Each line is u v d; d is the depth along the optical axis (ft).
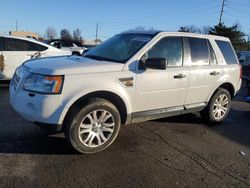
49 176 12.62
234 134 19.66
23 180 12.17
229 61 21.58
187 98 18.76
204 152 16.28
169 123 20.93
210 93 20.26
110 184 12.37
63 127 14.43
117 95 15.31
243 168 14.65
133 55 16.16
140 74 16.02
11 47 30.58
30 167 13.26
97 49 18.58
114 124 15.42
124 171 13.51
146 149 16.10
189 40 18.90
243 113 25.63
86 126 14.64
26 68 15.20
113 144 16.43
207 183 13.00
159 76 16.80
